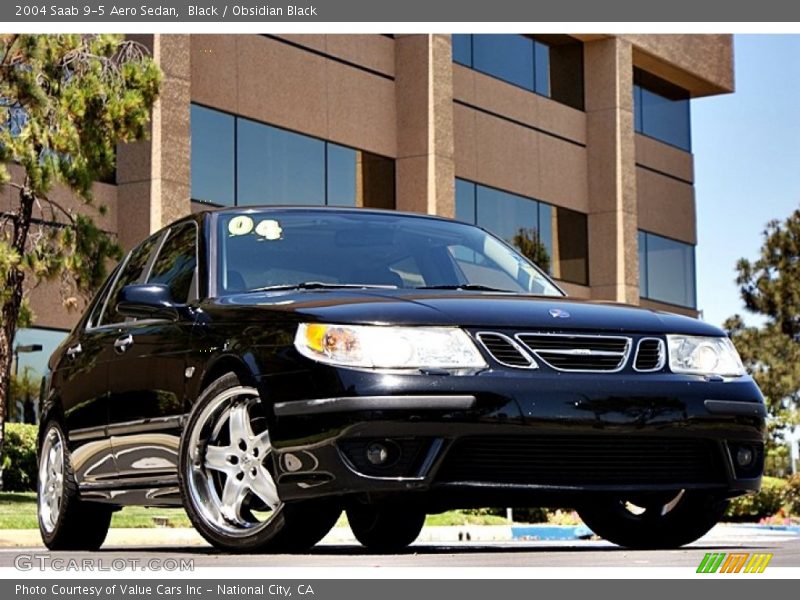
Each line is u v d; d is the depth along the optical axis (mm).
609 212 30375
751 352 32844
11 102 15898
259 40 22688
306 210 6812
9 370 15672
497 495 5363
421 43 25125
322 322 5410
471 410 5246
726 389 5742
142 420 6297
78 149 15609
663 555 5824
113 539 11656
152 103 16344
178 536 12047
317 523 5586
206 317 6008
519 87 28906
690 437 5590
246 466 5730
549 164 29484
